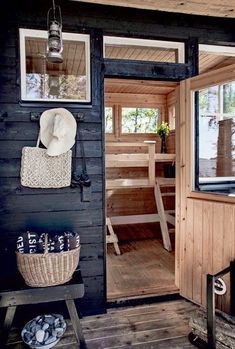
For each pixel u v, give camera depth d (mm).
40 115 2432
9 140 2395
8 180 2406
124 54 2682
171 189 5320
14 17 2373
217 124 2811
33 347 2016
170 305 2719
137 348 2088
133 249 4266
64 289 2012
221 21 2828
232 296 2209
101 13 2547
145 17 2652
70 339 2213
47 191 2480
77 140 2529
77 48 2543
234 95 2818
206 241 2547
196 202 2631
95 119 2561
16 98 2395
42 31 2439
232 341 1890
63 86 2523
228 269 2125
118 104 5434
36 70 2484
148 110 5688
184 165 2760
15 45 2377
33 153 2389
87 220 2568
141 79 2719
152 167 4379
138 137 5578
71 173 2510
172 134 5418
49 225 2494
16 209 2430
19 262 1990
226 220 2365
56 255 1965
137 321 2453
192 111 2670
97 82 2553
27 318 2441
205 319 2135
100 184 2590
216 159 2803
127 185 4301
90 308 2586
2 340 2010
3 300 1934
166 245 4207
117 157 4492
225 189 2830
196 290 2658
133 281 3105
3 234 2414
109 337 2227
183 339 2193
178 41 2756
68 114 2430
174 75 2736
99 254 2604
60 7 2439
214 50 2881
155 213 5492
